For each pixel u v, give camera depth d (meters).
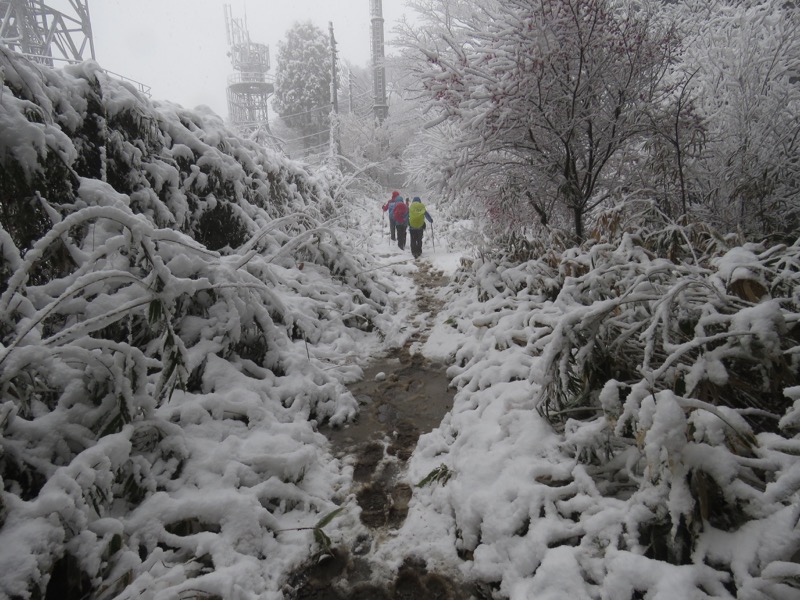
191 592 1.76
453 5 6.42
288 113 31.77
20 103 2.66
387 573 2.01
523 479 2.11
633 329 2.29
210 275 3.49
